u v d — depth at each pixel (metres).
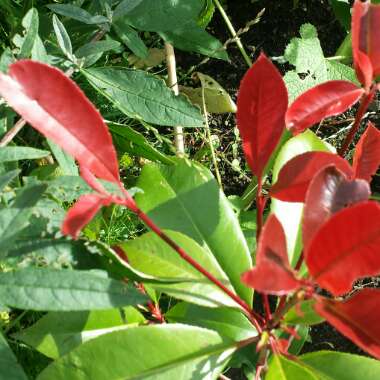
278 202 0.35
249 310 0.30
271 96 0.27
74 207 0.24
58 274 0.26
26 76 0.23
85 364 0.27
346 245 0.22
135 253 0.31
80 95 0.24
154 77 0.42
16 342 0.37
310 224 0.24
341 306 0.24
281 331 0.36
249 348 0.37
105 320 0.32
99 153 0.25
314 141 0.37
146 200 0.34
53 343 0.30
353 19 0.27
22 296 0.25
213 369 0.29
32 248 0.28
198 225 0.34
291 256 0.35
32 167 0.45
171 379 0.28
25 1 0.45
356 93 0.28
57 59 0.40
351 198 0.24
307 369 0.28
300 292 0.25
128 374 0.27
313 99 0.28
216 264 0.32
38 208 0.29
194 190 0.35
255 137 0.28
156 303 0.36
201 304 0.30
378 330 0.24
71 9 0.40
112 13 0.41
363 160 0.30
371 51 0.28
